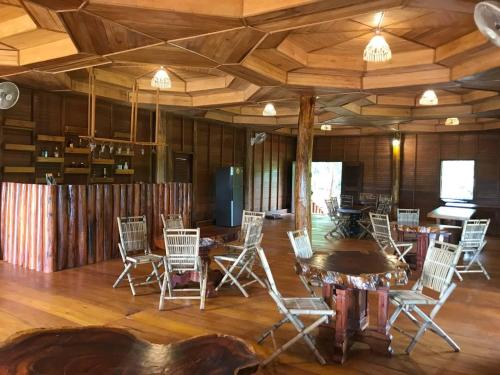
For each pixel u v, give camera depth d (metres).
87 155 7.33
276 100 6.72
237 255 4.79
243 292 4.40
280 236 8.53
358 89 5.45
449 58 4.40
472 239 5.38
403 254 5.65
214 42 3.61
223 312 3.89
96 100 7.25
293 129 12.75
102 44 3.75
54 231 5.25
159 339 3.27
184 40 3.56
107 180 7.64
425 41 4.32
